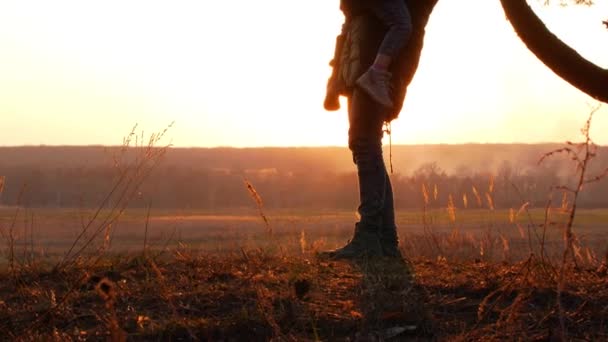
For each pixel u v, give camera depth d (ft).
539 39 25.17
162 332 14.53
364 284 17.71
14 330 14.96
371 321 15.03
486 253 22.44
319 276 18.79
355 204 216.33
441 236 25.30
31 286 18.33
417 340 14.43
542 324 14.85
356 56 22.88
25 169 216.74
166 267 20.63
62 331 14.87
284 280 18.07
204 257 22.00
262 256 21.65
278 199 219.82
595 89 25.08
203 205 208.95
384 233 23.40
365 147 22.93
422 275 19.15
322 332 14.65
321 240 23.39
